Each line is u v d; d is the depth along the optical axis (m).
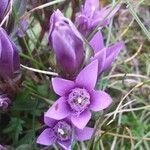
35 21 0.11
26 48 0.11
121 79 0.12
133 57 0.12
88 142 0.10
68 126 0.09
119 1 0.10
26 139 0.10
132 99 0.11
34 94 0.10
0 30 0.09
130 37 0.12
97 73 0.09
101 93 0.09
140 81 0.11
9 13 0.10
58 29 0.08
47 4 0.10
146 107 0.11
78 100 0.09
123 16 0.13
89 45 0.09
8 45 0.09
